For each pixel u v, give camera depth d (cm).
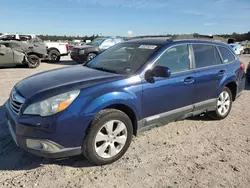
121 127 335
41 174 305
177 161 346
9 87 771
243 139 427
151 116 373
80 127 298
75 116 292
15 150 359
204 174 316
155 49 392
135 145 390
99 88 315
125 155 357
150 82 360
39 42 1502
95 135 311
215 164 341
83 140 306
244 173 322
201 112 461
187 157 358
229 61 518
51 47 1648
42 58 1363
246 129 473
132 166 330
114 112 323
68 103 292
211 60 472
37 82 341
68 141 295
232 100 543
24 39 1634
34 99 293
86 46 1485
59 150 293
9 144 376
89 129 305
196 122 501
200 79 434
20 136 292
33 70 1224
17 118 294
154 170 322
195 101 438
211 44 482
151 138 418
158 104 376
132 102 338
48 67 1380
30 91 312
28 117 287
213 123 498
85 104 299
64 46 1709
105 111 317
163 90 376
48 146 287
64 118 286
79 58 1457
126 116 337
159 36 498
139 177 306
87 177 302
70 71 391
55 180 294
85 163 333
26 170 312
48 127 281
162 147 387
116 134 333
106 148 328
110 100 315
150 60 371
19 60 1252
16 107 311
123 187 285
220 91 484
